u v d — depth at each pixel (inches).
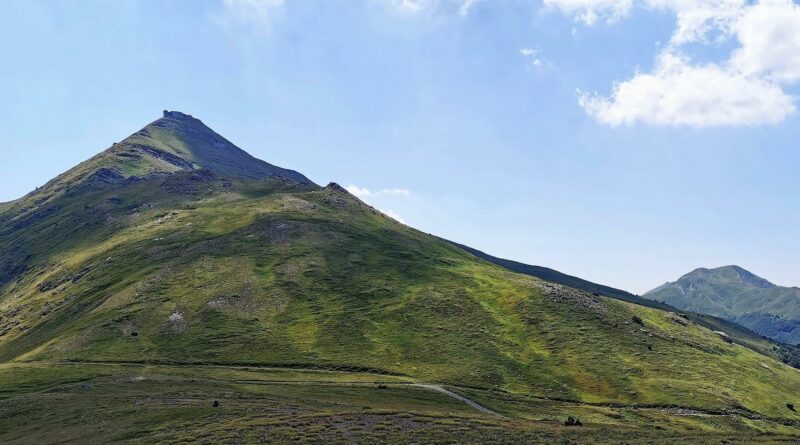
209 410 2847.0
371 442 2161.7
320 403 3255.4
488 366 4972.9
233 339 5383.9
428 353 5236.2
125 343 5246.1
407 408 3299.7
